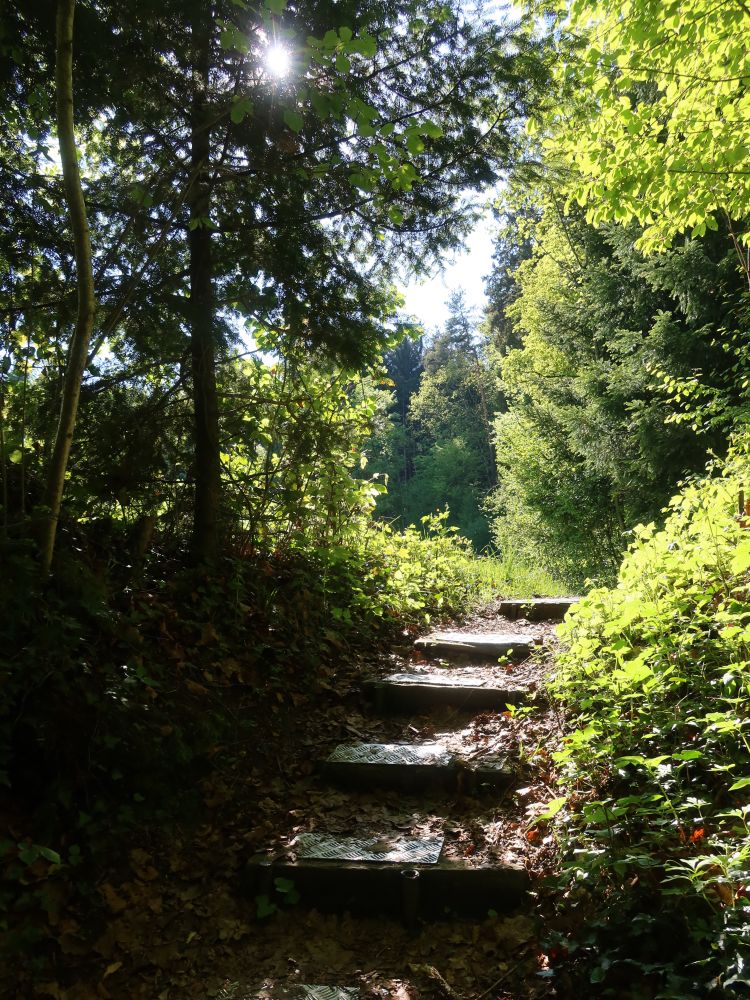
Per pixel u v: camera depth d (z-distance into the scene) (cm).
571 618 420
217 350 521
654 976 223
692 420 1099
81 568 373
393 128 432
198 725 380
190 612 464
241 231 504
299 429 567
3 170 437
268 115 433
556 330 1606
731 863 220
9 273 455
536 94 496
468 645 564
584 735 310
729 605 357
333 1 421
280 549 641
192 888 311
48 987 250
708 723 306
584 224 1476
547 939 254
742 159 567
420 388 5481
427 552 891
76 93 436
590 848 276
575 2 554
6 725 297
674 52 563
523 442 1769
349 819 354
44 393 463
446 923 294
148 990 261
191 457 521
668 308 1256
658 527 1228
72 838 302
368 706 475
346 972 272
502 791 365
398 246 543
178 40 429
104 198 486
